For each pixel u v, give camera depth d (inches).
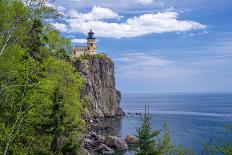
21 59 996.6
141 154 1034.7
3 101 959.0
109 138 3198.8
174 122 6127.0
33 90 957.8
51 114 1128.8
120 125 5442.9
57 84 1186.0
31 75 962.1
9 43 879.1
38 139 1098.1
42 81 950.4
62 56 1546.5
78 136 1362.0
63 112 1197.1
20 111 927.7
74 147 1140.5
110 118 6737.2
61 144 1127.6
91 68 6766.7
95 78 6796.3
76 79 1386.6
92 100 6456.7
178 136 4207.7
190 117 7288.4
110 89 7101.4
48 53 1370.6
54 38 1389.0
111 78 7190.0
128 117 6968.5
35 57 1107.9
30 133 1023.0
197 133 4456.2
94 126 4872.0
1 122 951.6
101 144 3088.1
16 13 802.2
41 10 776.3
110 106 7022.6
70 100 1338.6
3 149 941.8
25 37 950.4
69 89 1330.0
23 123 970.1
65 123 1182.9
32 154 1019.9
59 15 794.8
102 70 6998.0
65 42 1480.1
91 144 3196.4
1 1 816.9
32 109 957.2
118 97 7303.2
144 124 1072.2
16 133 904.3
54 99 1145.4
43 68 1126.4
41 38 1293.1
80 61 6555.1
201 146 3395.7
